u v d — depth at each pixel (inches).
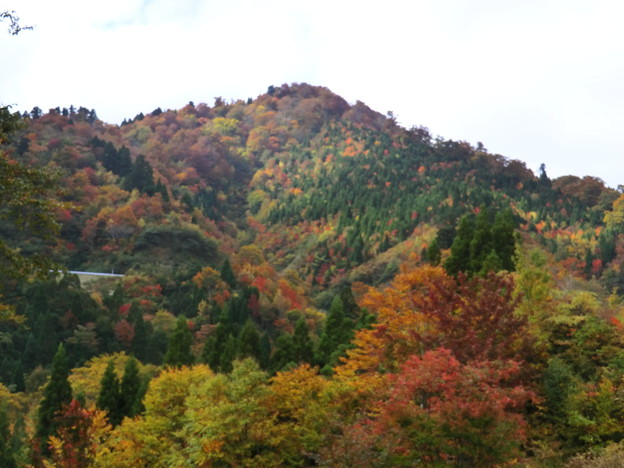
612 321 1290.6
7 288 3850.9
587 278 5009.8
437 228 5703.7
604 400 1080.2
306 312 4409.5
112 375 2066.9
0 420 2300.7
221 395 1241.4
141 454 1376.7
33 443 1237.7
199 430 1200.8
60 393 2091.5
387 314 1395.2
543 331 1277.1
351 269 6018.7
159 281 4916.3
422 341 1117.7
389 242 6161.4
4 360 3085.6
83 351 3373.5
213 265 5969.5
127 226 6245.1
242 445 1200.2
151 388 1497.3
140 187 7588.6
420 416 833.5
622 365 1175.0
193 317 4025.6
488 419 795.4
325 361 2111.2
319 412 1212.5
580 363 1205.1
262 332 3831.2
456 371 865.5
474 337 1043.9
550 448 1019.9
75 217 6451.8
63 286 3939.5
